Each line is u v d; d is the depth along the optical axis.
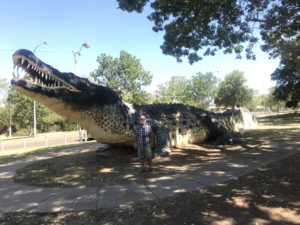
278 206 5.99
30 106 46.53
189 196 6.83
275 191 6.81
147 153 9.27
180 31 13.36
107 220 5.87
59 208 6.64
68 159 12.40
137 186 7.80
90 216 6.12
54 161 12.30
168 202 6.55
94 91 10.00
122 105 10.94
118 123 10.63
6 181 9.52
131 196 7.07
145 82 44.81
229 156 10.97
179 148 12.84
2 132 56.72
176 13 12.41
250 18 12.39
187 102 58.03
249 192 6.84
